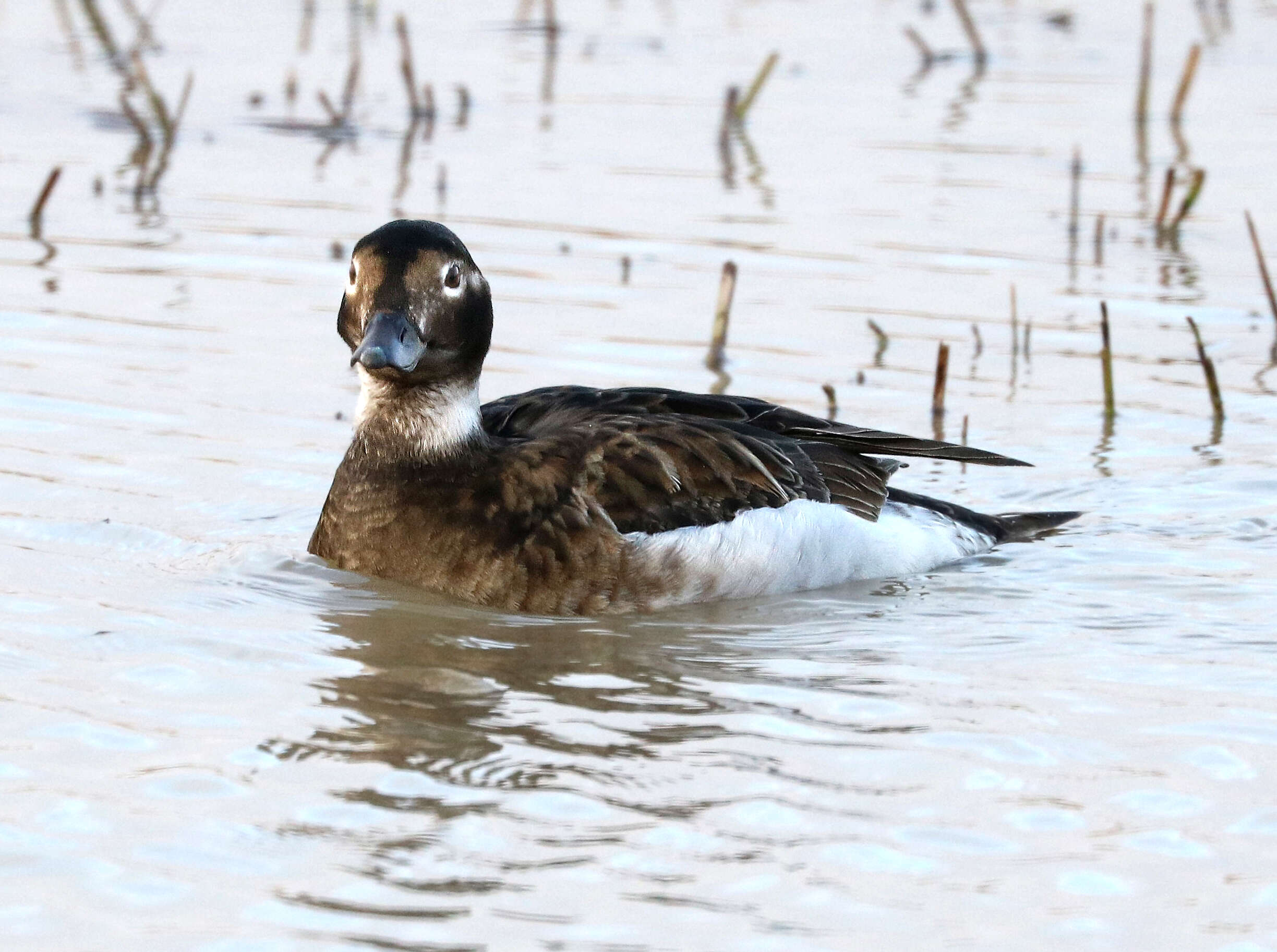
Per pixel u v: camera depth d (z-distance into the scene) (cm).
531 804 779
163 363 1472
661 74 2547
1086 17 2939
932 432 1398
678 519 1088
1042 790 803
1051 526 1231
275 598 1049
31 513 1159
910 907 702
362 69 2528
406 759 821
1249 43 2745
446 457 1093
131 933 670
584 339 1562
